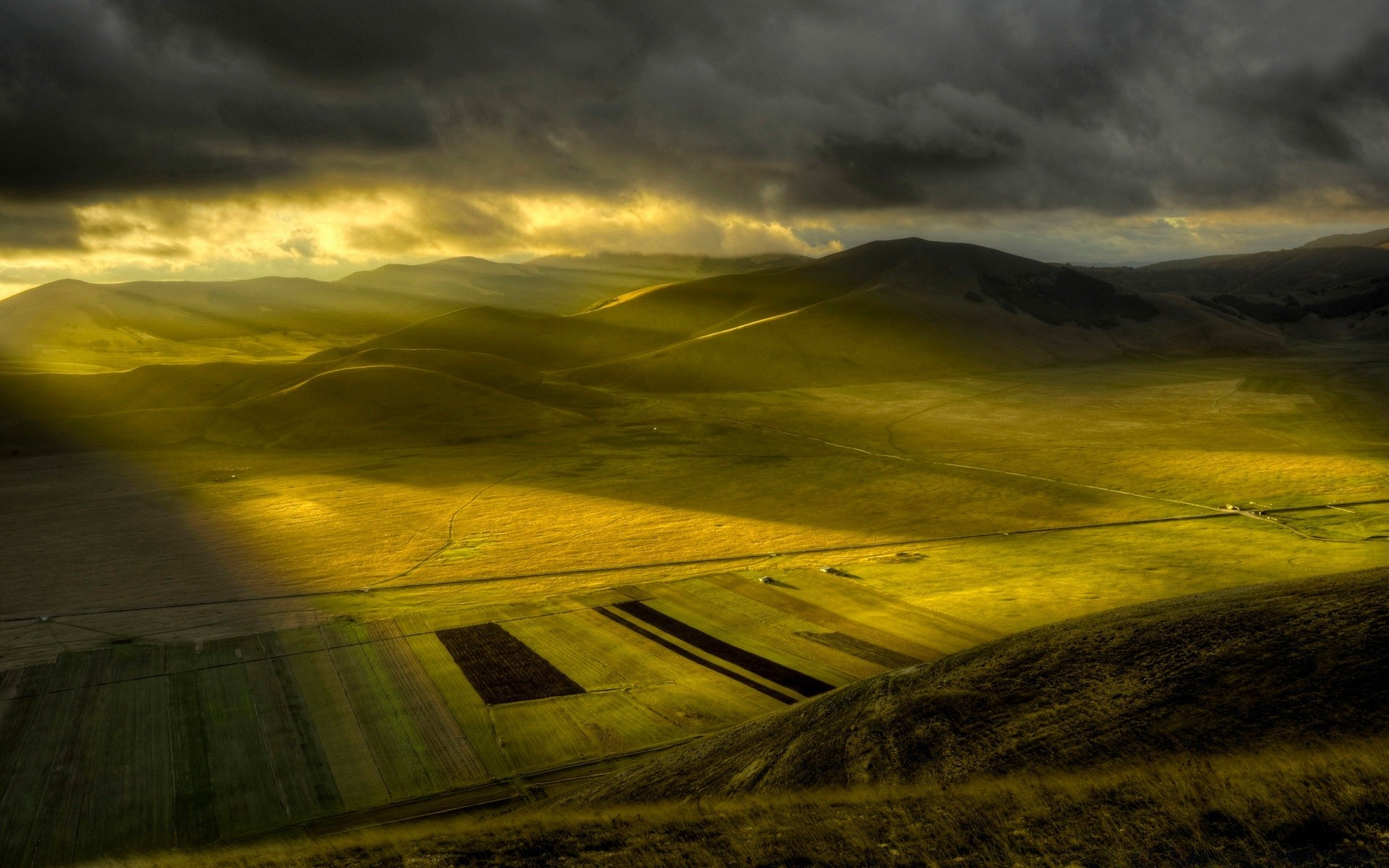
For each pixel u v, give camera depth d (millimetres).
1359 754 14180
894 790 17672
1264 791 13367
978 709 21359
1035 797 15008
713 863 14242
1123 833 12984
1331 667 18094
